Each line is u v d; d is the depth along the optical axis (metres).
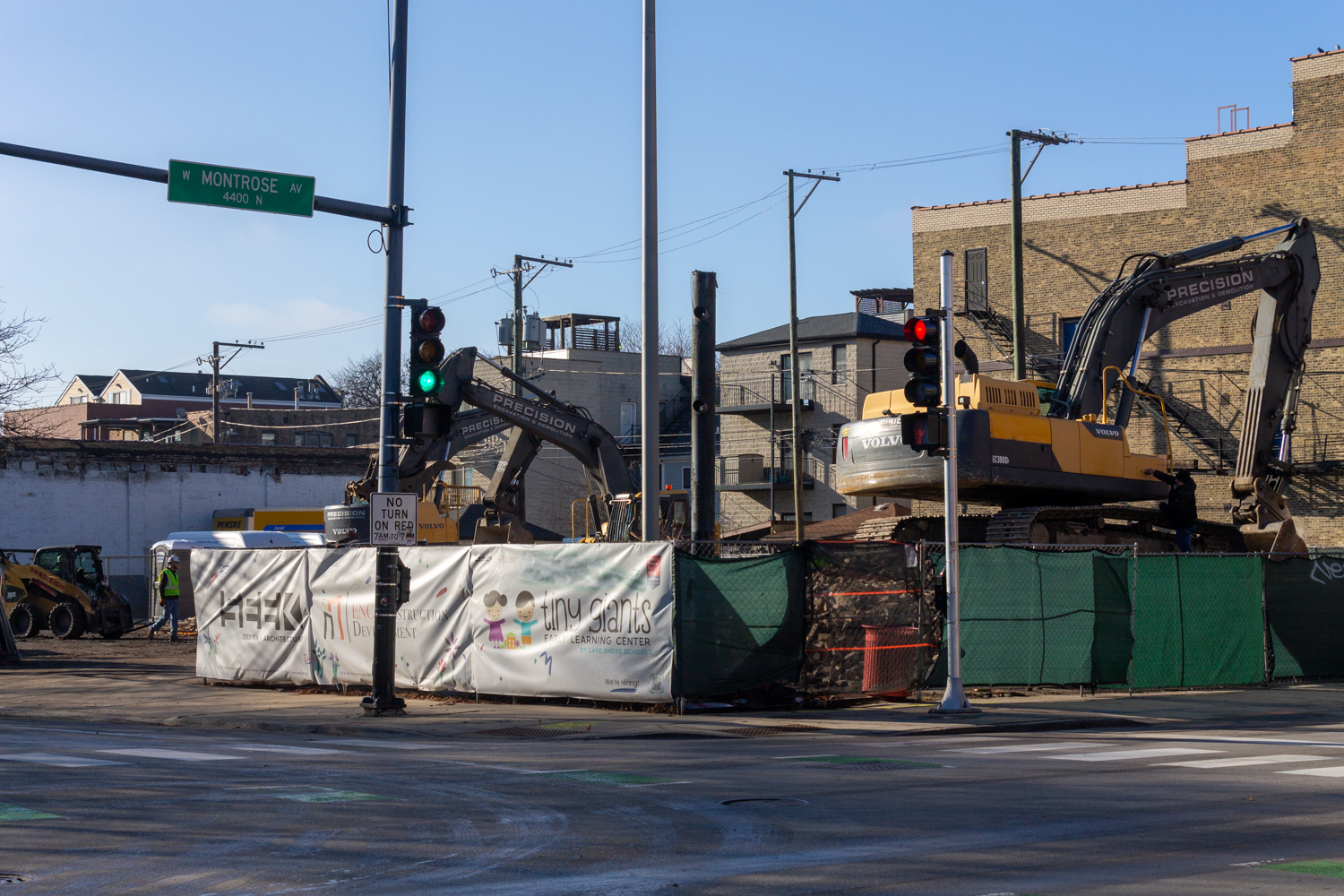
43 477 52.62
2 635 28.41
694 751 13.66
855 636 18.05
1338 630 22.88
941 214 45.94
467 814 9.45
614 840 8.45
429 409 17.17
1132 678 20.20
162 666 28.02
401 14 17.73
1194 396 40.12
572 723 15.91
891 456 24.02
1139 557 20.66
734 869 7.53
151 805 9.87
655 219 18.12
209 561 22.58
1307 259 28.38
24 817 9.32
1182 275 26.92
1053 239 43.25
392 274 17.70
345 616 20.27
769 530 47.53
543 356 69.94
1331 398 37.66
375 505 17.17
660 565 16.88
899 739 14.85
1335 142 38.06
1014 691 19.80
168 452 56.03
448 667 18.97
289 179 17.19
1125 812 9.51
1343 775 11.54
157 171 16.77
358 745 14.36
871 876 7.30
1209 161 40.25
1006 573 19.44
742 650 17.28
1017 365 37.28
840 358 55.50
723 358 59.28
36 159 16.28
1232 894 6.80
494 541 35.72
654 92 18.23
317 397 124.81
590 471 34.78
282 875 7.44
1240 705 18.70
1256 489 27.27
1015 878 7.23
